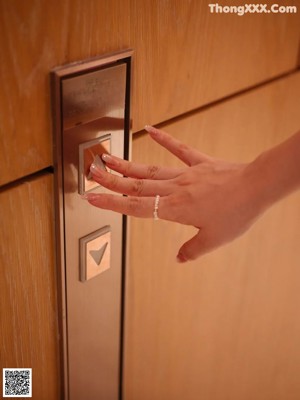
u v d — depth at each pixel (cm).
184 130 83
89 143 69
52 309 78
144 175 71
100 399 93
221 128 88
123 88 70
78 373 86
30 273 72
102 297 83
